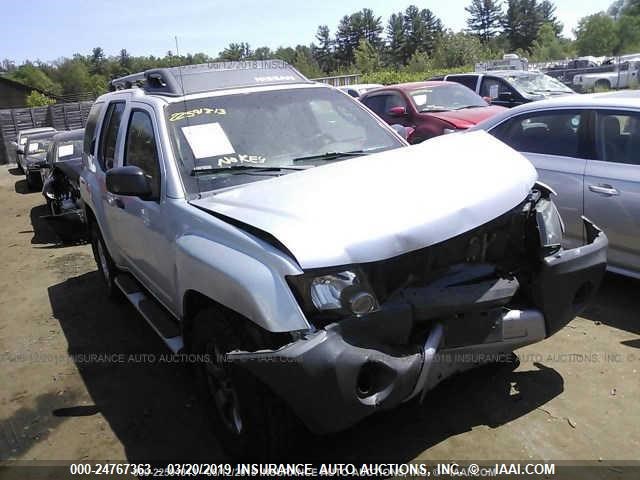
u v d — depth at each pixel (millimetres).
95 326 5188
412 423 3266
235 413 2969
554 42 76312
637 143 4578
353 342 2486
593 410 3260
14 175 21094
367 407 2479
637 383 3486
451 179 3047
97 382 4137
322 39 118938
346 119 4188
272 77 4348
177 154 3549
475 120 9516
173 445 3301
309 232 2607
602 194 4637
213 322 2896
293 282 2510
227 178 3465
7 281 6969
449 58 60156
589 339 4059
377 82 34000
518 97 12336
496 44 106562
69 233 8516
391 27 108688
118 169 3518
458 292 2789
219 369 3006
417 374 2611
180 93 3949
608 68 27438
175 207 3326
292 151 3760
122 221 4414
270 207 2859
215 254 2830
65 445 3410
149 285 4270
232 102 3926
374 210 2738
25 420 3730
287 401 2461
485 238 3078
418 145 3730
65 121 30469
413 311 2664
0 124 26875
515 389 3508
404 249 2646
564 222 4949
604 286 4969
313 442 3143
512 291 2916
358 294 2529
